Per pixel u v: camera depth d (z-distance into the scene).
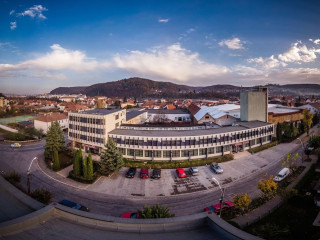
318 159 55.00
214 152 59.47
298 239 25.89
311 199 33.78
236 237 14.61
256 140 67.88
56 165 50.38
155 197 38.78
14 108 174.38
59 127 66.06
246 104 78.50
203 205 35.97
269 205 35.34
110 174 47.84
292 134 75.69
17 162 56.06
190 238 15.52
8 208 18.69
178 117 117.06
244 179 45.84
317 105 136.25
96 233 15.98
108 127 60.62
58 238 15.19
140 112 108.31
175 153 56.66
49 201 34.62
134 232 16.25
